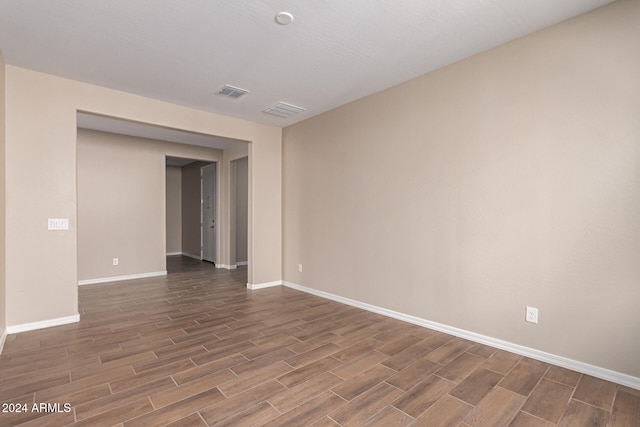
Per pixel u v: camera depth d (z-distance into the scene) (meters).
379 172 3.68
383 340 2.89
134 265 5.67
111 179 5.44
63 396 1.98
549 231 2.43
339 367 2.38
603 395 2.01
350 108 4.01
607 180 2.18
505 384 2.15
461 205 2.94
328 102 4.02
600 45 2.20
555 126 2.40
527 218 2.54
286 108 4.21
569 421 1.77
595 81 2.22
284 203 5.12
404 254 3.42
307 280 4.68
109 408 1.86
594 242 2.24
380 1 2.11
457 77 2.96
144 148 5.79
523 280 2.57
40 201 3.15
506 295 2.66
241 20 2.32
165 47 2.70
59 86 3.25
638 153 2.07
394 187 3.52
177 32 2.47
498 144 2.69
